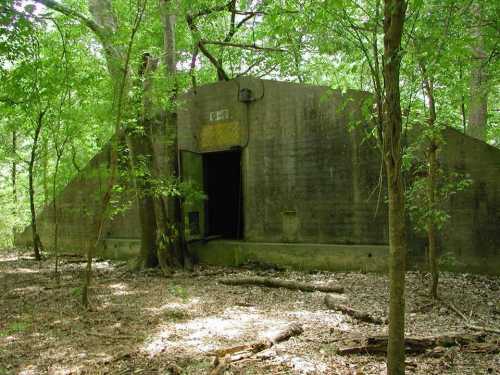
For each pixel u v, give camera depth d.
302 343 5.37
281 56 13.92
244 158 11.66
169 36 11.36
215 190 13.35
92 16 10.10
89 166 13.38
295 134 10.88
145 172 10.22
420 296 7.37
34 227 13.69
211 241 12.08
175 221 11.29
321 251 10.29
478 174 8.60
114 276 10.53
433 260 7.09
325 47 5.09
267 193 11.29
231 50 17.39
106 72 9.32
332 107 10.35
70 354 5.27
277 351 5.09
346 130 10.18
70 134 8.93
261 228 11.37
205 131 12.34
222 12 13.88
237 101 11.77
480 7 6.87
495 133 15.67
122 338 5.79
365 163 9.95
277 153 11.14
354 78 6.63
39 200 18.80
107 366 4.86
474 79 9.31
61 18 8.96
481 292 7.51
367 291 8.08
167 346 5.41
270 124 11.24
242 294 8.35
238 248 11.43
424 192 7.64
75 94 9.76
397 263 3.54
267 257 11.01
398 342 3.54
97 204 14.00
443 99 7.58
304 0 5.04
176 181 10.94
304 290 8.45
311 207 10.64
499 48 8.20
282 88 11.06
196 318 6.70
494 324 5.89
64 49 8.38
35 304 7.86
